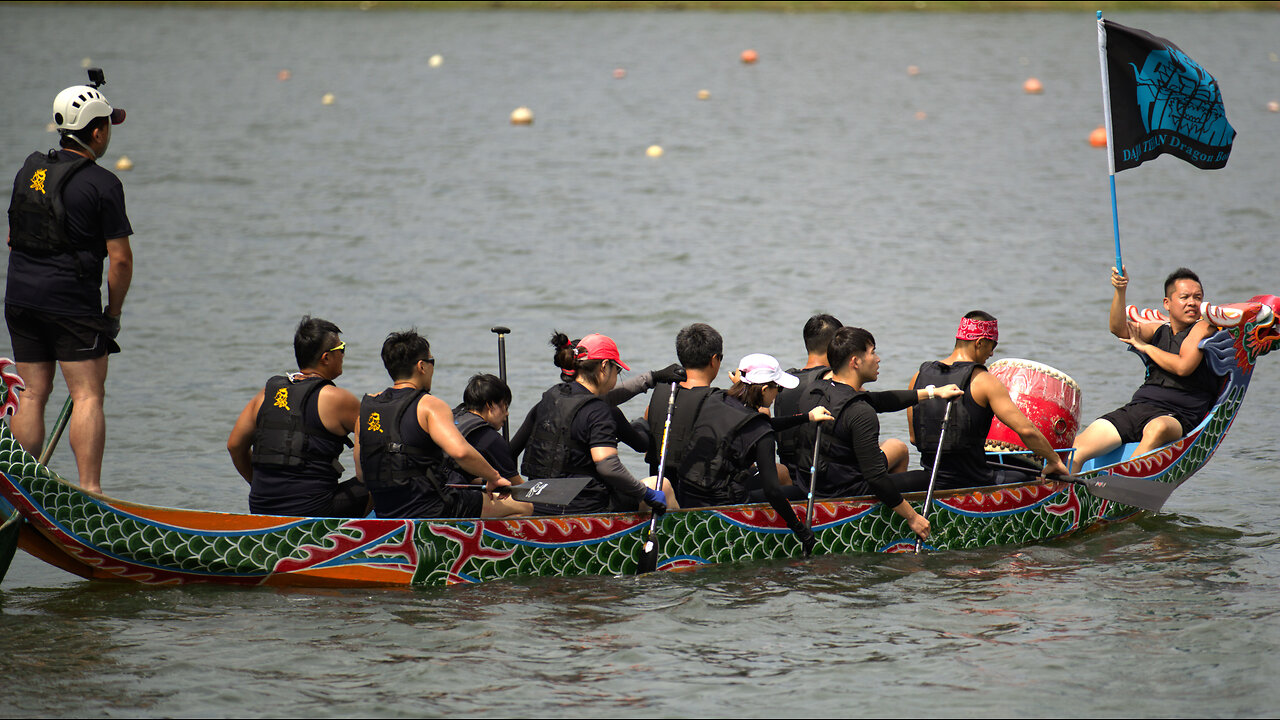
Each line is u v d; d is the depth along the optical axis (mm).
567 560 25562
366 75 158750
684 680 20422
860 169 96438
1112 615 23281
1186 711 19234
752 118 126688
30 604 23547
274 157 100562
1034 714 19172
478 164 98250
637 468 34438
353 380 42656
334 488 25312
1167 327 32031
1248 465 34344
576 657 21344
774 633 22453
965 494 27625
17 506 22859
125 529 23500
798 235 70938
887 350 46750
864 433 26516
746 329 50281
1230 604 23797
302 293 56594
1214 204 80562
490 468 24297
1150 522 29828
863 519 27234
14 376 22859
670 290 57156
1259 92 141500
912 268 62062
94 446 24797
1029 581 25391
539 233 71438
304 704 19484
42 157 24547
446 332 49594
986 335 27906
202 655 21234
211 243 67750
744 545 26531
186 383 42375
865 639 22156
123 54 174125
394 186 87625
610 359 25703
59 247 24234
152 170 92938
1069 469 30312
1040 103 138875
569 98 140750
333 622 22797
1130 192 85750
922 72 164875
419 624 22719
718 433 26156
